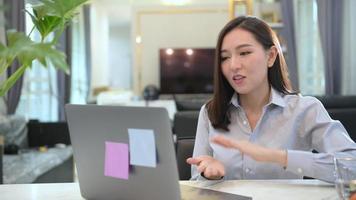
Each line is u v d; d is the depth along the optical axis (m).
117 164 0.94
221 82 1.41
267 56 1.35
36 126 4.07
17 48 0.80
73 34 5.40
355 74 4.01
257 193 1.08
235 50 1.30
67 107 1.02
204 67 6.51
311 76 4.89
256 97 1.40
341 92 4.09
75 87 5.57
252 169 1.34
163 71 6.55
